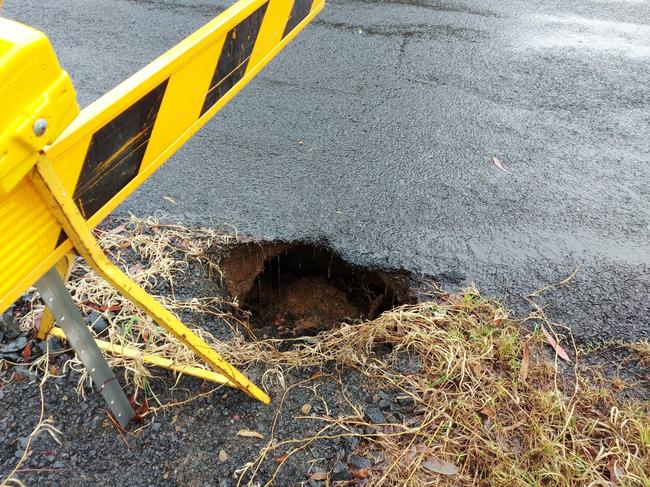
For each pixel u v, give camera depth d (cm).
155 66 152
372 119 363
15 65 98
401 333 233
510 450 198
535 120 368
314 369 224
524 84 402
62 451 193
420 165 329
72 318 162
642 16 497
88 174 140
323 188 311
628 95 394
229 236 279
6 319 222
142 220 282
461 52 435
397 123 361
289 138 346
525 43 450
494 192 312
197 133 347
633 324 246
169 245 270
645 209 305
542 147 346
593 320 247
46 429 198
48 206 128
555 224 295
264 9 202
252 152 334
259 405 209
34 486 184
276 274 305
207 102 184
